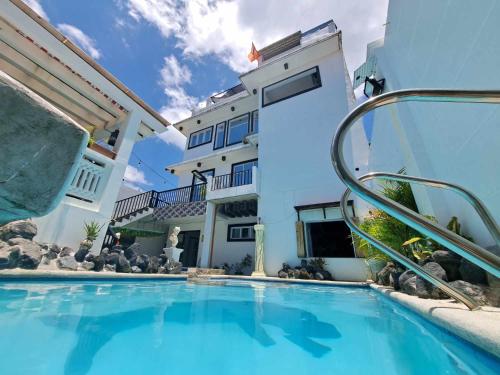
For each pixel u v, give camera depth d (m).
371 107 1.22
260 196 8.84
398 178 1.99
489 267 0.95
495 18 2.12
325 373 1.21
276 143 9.51
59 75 6.11
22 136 1.12
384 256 4.45
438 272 2.49
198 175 11.61
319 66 9.95
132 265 5.25
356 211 6.99
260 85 11.23
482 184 2.56
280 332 1.93
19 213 1.22
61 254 4.51
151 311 2.48
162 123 7.77
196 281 5.72
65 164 1.25
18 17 4.89
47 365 1.20
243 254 9.54
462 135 2.85
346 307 3.00
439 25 3.04
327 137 8.55
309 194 8.12
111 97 6.69
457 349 1.40
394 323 2.23
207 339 1.72
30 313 2.05
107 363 1.27
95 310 2.34
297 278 6.62
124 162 6.60
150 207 9.95
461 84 2.69
